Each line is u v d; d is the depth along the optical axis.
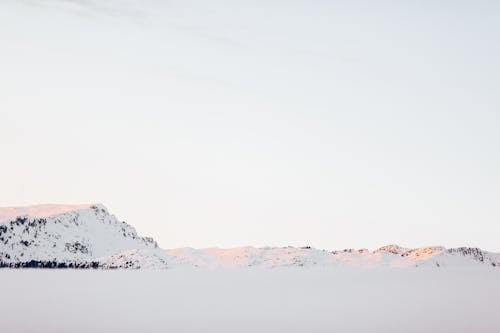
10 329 85.88
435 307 127.88
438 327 93.62
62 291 159.38
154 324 95.25
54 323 92.94
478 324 97.62
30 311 108.19
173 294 159.12
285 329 91.88
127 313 109.81
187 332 87.50
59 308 115.31
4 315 100.94
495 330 90.69
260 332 88.69
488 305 133.00
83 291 161.00
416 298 155.88
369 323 99.00
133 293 158.38
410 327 94.31
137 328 90.44
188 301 139.00
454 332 88.69
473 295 166.38
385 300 148.00
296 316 109.69
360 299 151.00
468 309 122.75
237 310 119.62
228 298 149.88
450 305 132.75
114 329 88.81
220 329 90.94
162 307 122.94
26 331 84.62
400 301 145.25
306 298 153.75
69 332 84.75
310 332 88.75
